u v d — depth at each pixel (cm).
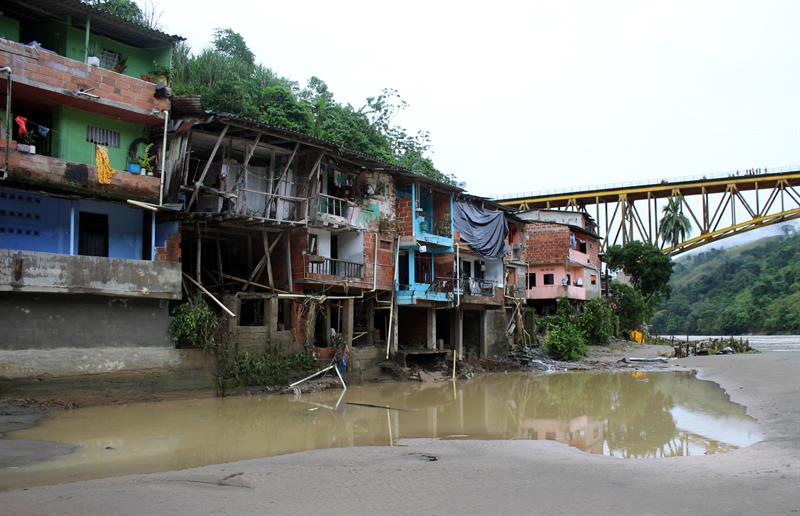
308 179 2708
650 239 6556
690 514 855
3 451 1291
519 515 869
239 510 889
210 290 2600
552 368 3688
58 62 1919
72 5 2041
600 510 888
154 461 1264
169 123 2219
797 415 1781
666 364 3962
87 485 1027
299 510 895
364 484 1052
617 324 5475
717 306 11188
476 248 3719
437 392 2588
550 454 1351
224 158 2491
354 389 2611
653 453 1384
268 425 1730
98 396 1933
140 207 2189
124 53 2330
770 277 10681
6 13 2089
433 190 3509
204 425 1702
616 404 2228
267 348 2419
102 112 2097
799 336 8656
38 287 1812
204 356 2206
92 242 2150
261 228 2584
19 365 1784
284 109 3812
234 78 3919
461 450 1389
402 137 5281
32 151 1869
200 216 2303
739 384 2695
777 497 923
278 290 2719
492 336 3847
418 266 3516
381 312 3444
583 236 5531
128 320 2041
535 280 5097
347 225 2861
